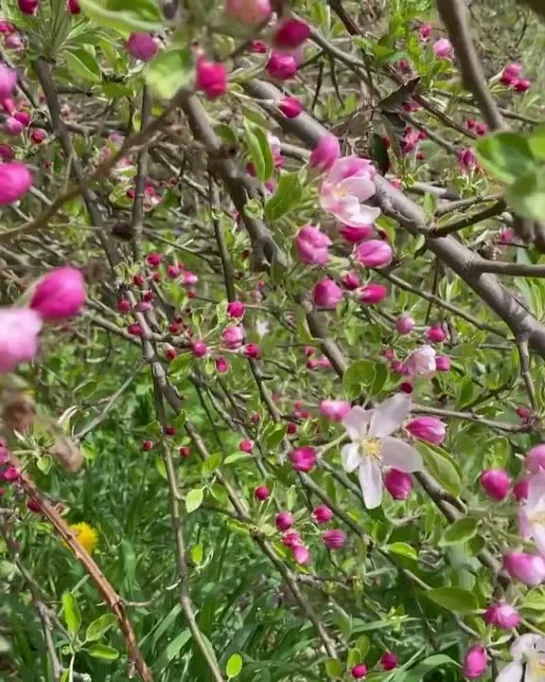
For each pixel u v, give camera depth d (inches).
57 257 33.1
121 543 31.5
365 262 20.2
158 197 35.2
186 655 29.1
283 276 20.5
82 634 28.8
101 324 32.4
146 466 38.3
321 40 26.8
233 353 24.6
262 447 24.7
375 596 32.3
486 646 19.6
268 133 21.8
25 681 28.2
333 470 27.5
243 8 14.0
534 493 18.3
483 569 20.6
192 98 19.3
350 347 33.3
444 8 17.7
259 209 21.0
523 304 24.8
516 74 27.8
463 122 37.3
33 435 21.9
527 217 13.5
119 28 15.1
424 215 24.4
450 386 28.9
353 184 19.1
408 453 20.0
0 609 29.4
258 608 30.8
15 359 14.0
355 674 22.9
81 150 28.4
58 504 29.6
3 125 23.1
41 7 22.2
